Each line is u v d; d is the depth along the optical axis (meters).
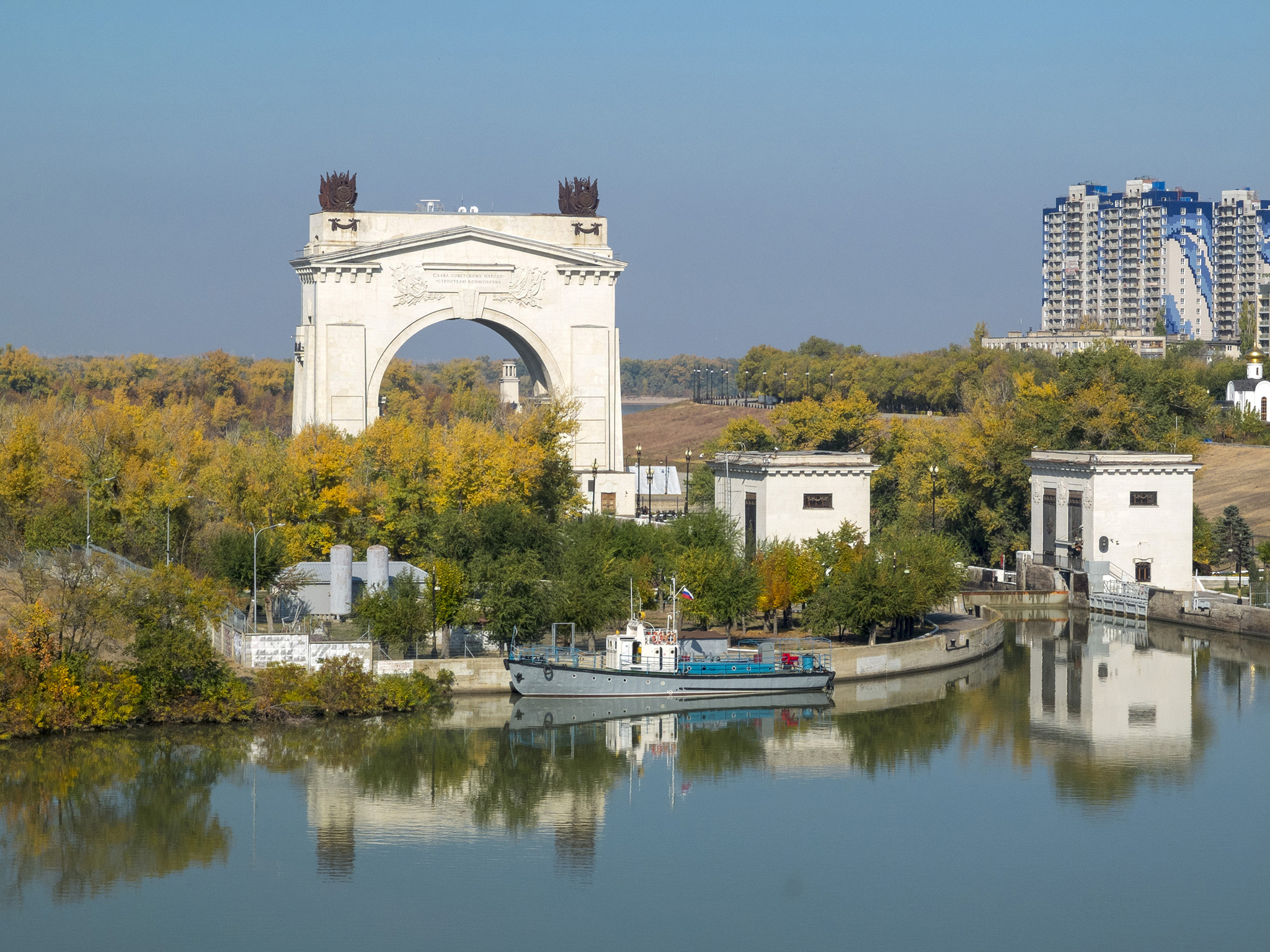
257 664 118.81
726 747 114.19
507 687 124.44
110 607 112.19
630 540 145.50
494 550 134.75
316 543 145.00
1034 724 120.75
